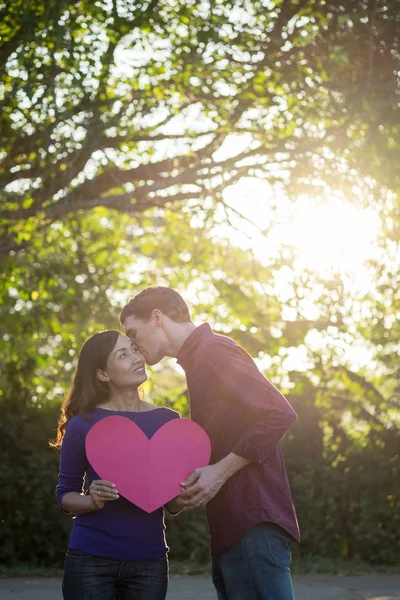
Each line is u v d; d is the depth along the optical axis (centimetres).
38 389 1180
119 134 1125
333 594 746
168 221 1347
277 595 342
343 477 986
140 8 1024
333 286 1087
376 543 971
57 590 736
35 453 906
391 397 1150
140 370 359
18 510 889
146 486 342
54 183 1099
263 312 1228
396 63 1015
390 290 1099
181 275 1336
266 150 1088
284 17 1045
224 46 1055
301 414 1004
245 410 352
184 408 1034
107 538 342
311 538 981
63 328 1338
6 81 1023
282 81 1059
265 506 345
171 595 715
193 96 1100
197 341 363
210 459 357
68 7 954
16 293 1398
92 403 356
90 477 350
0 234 1114
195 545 927
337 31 1020
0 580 804
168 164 1175
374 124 1008
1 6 973
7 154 1091
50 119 1020
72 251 1392
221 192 1122
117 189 1329
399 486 984
